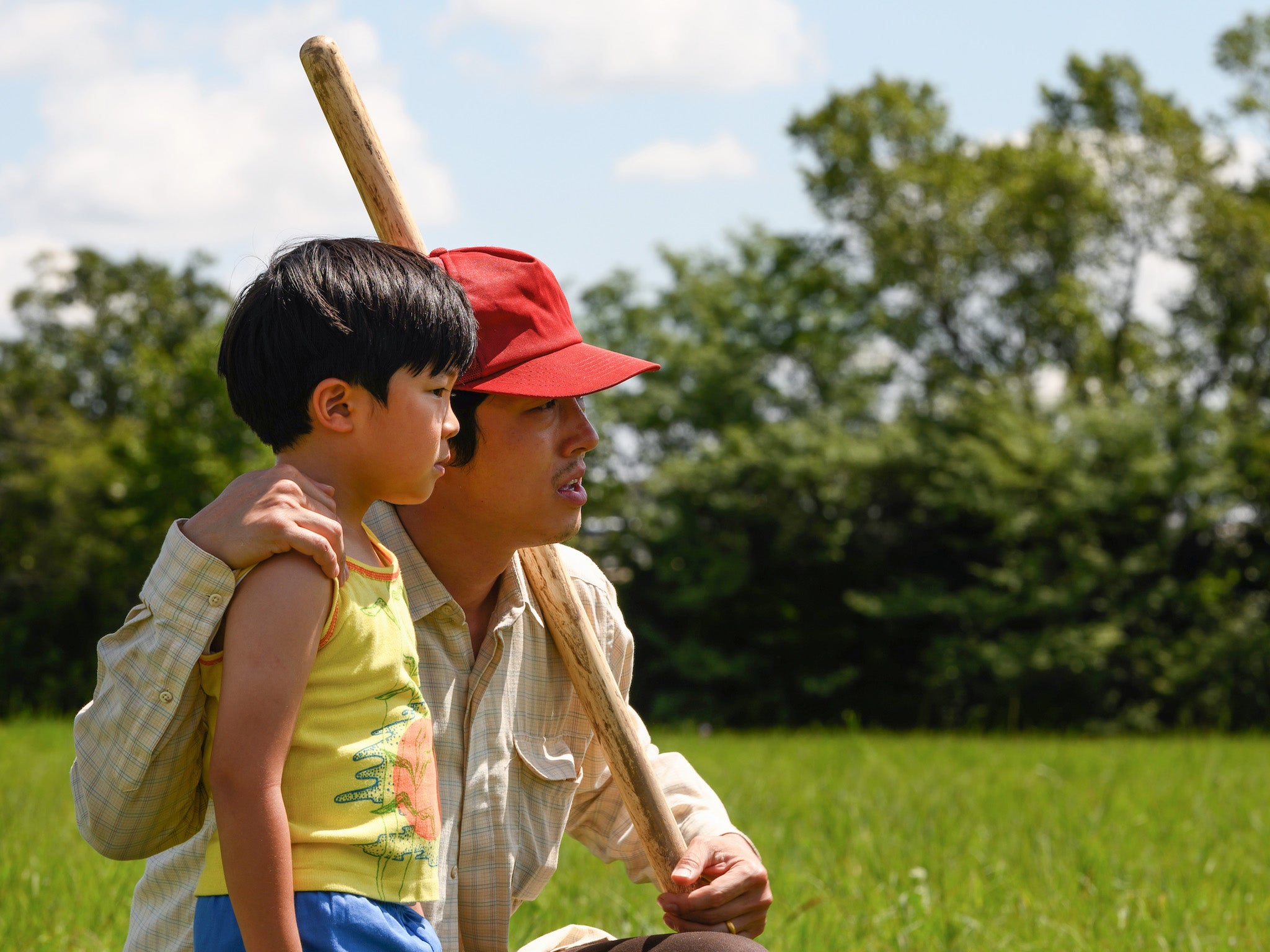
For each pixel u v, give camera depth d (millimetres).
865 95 33062
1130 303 32188
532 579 2387
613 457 31625
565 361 2227
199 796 1964
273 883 1649
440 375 1849
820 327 32469
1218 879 4895
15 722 14477
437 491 2248
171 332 44625
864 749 11977
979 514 27578
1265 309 30375
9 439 33625
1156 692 26516
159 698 1770
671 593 29141
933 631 28109
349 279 1790
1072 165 30531
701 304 32656
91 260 45688
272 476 1789
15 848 5191
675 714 28625
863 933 3949
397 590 1888
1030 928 4098
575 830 2693
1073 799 7496
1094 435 27094
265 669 1682
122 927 3861
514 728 2371
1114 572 26516
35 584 30953
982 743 13836
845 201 32969
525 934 3771
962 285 32906
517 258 2320
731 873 2324
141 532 27703
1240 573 27688
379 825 1772
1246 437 27281
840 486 28344
